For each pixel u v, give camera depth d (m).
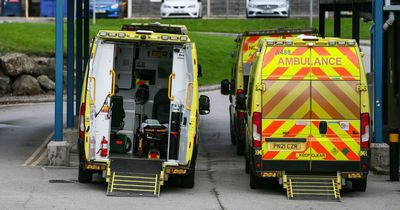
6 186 23.02
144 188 22.27
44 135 38.31
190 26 82.50
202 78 67.88
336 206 21.08
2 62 57.81
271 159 22.48
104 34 22.89
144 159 22.94
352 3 40.16
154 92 25.55
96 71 22.86
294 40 22.69
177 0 84.75
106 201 20.97
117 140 24.31
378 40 28.75
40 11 86.50
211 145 37.16
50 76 60.53
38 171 26.67
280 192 23.47
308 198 22.00
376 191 23.86
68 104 32.84
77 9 38.22
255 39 33.19
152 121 24.36
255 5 82.38
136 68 25.44
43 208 19.56
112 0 84.50
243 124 32.22
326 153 22.48
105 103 22.83
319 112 22.52
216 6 91.44
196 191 23.45
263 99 22.59
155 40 23.03
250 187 24.06
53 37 68.81
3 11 86.75
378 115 28.88
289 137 22.53
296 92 22.55
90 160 22.62
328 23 81.81
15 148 33.53
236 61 35.25
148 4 88.44
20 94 57.91
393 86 39.41
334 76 22.55
